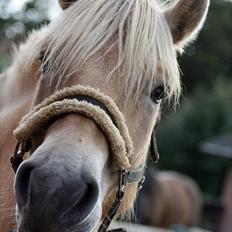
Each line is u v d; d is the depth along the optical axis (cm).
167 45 274
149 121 273
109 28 258
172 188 1217
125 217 312
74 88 244
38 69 301
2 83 337
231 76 2741
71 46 252
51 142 226
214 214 1519
